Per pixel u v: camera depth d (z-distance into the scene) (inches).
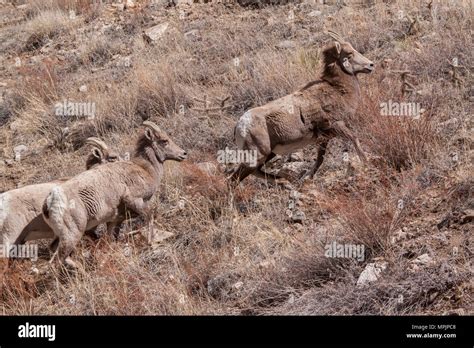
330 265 1246.3
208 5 2682.1
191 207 1550.2
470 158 1425.9
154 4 2790.4
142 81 2158.0
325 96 1539.1
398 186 1429.6
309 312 1147.9
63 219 1341.0
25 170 1984.5
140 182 1449.3
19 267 1414.9
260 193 1563.7
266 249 1350.9
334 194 1473.9
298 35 2266.2
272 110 1505.9
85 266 1390.3
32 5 3147.1
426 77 1818.4
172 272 1343.5
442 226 1259.8
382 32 2116.1
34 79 2363.4
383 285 1144.8
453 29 1984.5
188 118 1956.2
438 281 1119.0
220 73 2166.6
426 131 1518.2
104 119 2068.2
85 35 2709.2
